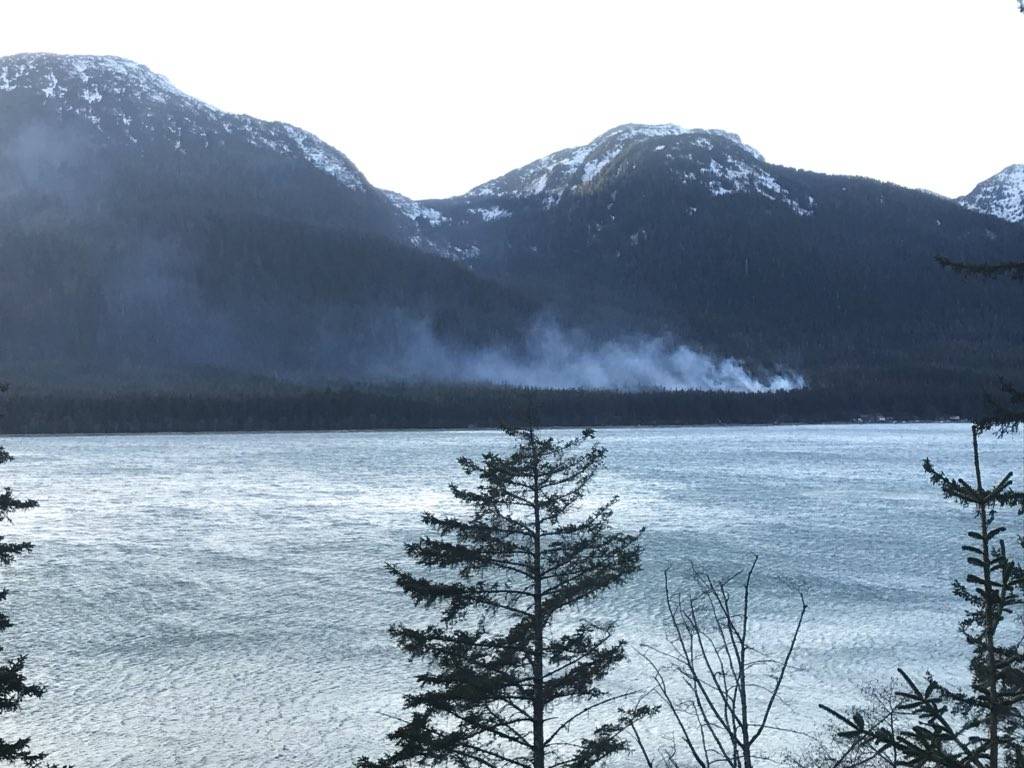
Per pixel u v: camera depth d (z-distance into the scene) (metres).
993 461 173.62
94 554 69.31
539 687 23.03
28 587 57.06
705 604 50.16
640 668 40.19
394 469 151.75
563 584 23.59
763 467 154.12
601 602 50.28
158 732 33.75
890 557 66.25
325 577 59.91
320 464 163.50
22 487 122.50
